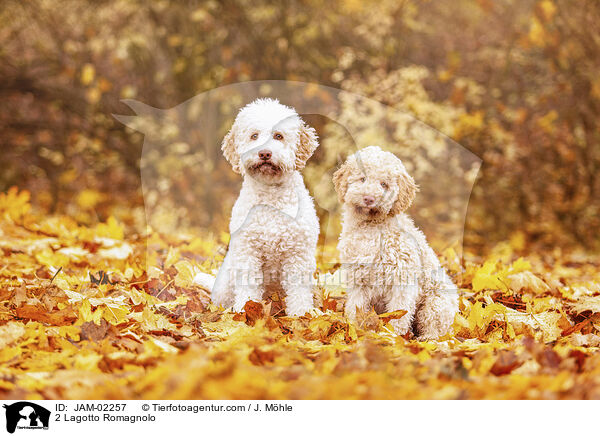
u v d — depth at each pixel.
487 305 4.25
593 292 5.45
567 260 8.30
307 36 10.99
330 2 11.25
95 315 3.77
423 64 11.38
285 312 4.14
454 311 4.08
